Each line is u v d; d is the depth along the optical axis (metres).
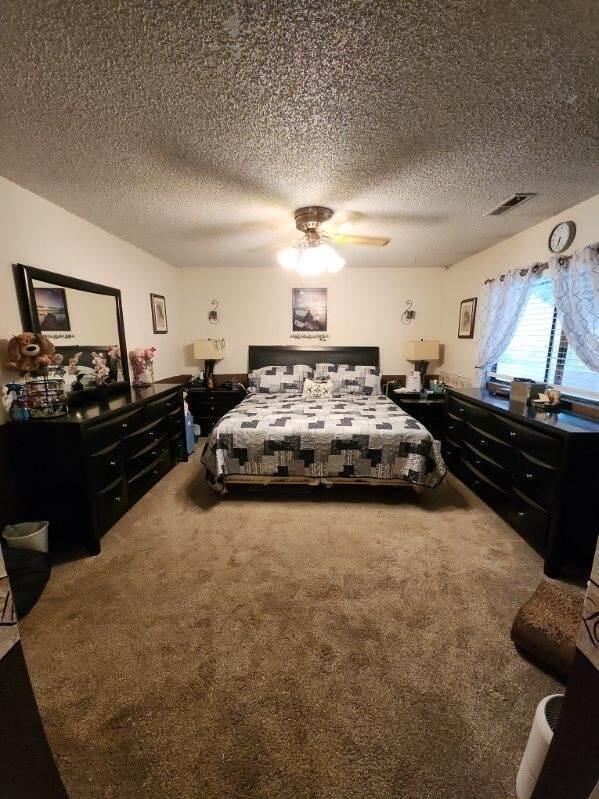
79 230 2.65
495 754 1.08
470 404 2.93
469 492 2.94
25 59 1.11
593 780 0.58
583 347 2.19
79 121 1.46
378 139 1.62
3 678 0.62
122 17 0.98
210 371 4.71
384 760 1.06
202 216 2.63
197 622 1.58
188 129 1.53
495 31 1.02
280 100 1.34
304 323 4.74
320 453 2.72
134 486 2.66
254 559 2.05
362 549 2.14
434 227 2.89
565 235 2.48
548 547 1.91
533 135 1.59
